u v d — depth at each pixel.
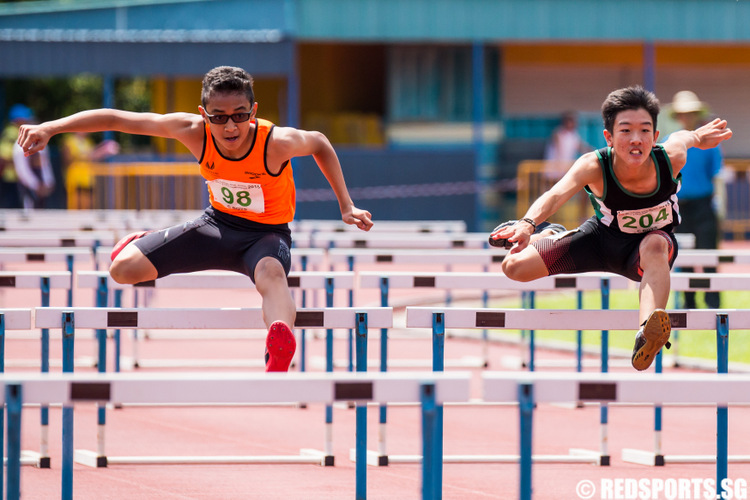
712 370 25.00
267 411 20.92
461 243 24.45
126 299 34.84
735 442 18.62
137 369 24.58
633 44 69.81
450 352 28.33
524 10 58.47
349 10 56.81
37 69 55.44
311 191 59.34
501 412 21.16
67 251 19.12
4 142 58.31
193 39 55.59
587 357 27.62
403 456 16.48
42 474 15.45
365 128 65.75
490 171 66.44
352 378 9.00
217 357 26.70
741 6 59.28
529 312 13.18
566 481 15.64
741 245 57.75
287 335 11.81
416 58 64.88
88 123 13.55
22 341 29.03
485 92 66.19
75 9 59.69
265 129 13.49
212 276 15.34
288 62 55.94
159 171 55.12
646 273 13.41
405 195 60.09
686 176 31.64
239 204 13.80
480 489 15.10
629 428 19.84
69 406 12.38
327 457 16.41
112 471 15.84
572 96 69.88
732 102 71.56
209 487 14.94
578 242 14.41
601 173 13.66
